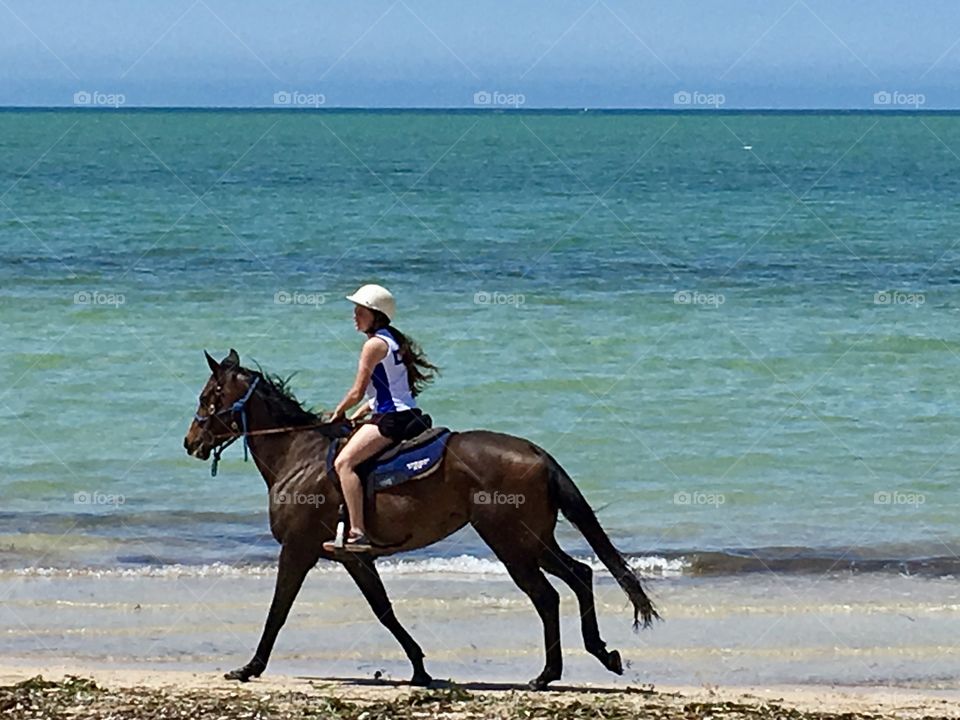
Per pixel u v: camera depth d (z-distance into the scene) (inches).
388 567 559.2
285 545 419.5
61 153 3319.4
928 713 387.2
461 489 403.5
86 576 550.9
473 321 1048.8
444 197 2108.8
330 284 1219.9
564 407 820.6
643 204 2017.7
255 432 425.7
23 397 830.5
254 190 2185.0
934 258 1441.9
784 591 541.3
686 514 642.2
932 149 4025.6
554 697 395.9
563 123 7101.4
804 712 384.2
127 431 769.6
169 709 369.1
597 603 524.4
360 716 366.6
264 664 420.5
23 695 382.0
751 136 5177.2
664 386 869.8
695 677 438.3
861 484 690.8
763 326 1045.2
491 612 505.7
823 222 1772.9
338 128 5871.1
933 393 861.2
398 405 410.3
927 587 547.2
